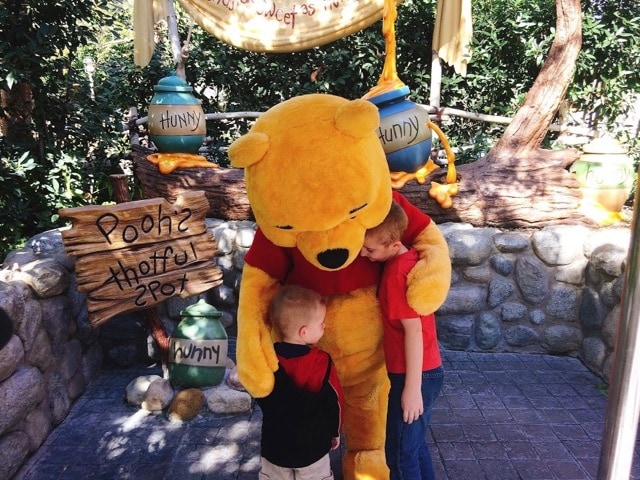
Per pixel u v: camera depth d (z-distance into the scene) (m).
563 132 5.99
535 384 3.78
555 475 2.85
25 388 2.83
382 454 2.54
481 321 4.25
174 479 2.82
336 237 1.93
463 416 3.39
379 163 2.00
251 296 2.31
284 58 6.51
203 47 6.60
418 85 6.54
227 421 3.33
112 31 5.73
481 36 6.28
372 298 2.26
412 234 2.34
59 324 3.33
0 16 4.55
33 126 5.16
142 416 3.39
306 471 2.18
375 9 5.00
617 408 1.08
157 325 3.67
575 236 4.05
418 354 2.09
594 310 3.91
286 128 1.90
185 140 4.61
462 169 4.54
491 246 4.20
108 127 5.82
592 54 5.91
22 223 4.83
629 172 4.39
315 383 2.14
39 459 2.97
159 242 3.40
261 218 1.98
